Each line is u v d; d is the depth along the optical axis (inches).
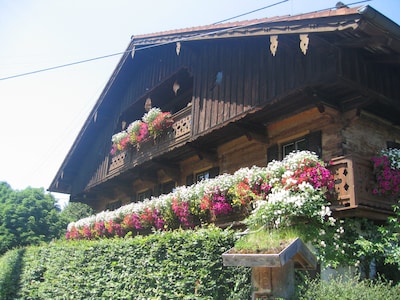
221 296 259.8
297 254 176.4
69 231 728.3
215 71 493.0
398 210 332.2
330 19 307.9
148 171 656.4
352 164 315.0
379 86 371.2
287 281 170.9
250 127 429.4
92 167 801.6
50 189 889.5
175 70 586.6
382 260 316.2
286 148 420.2
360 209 310.5
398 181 320.5
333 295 190.7
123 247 365.4
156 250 319.6
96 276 391.9
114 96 765.3
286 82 378.6
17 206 1058.7
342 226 317.4
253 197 355.3
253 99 417.7
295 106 390.0
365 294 196.1
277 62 396.5
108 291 364.8
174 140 537.3
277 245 177.2
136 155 622.2
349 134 373.1
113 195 826.2
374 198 326.6
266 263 167.3
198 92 514.6
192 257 286.4
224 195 394.0
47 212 1087.6
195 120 505.0
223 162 507.5
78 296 411.8
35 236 1021.8
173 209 454.0
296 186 320.2
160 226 479.5
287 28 345.1
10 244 983.6
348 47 336.2
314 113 393.7
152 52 659.4
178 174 600.1
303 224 306.0
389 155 342.3
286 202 304.0
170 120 557.9
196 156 566.3
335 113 368.5
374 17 283.1
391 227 315.0
